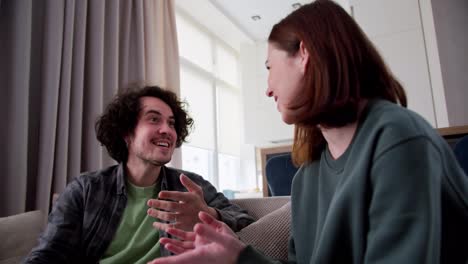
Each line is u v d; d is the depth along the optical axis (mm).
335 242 578
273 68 713
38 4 2201
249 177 5621
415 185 469
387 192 487
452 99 2885
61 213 1224
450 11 2996
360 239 533
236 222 1145
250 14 4781
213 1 4418
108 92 2506
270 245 942
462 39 2932
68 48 2174
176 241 679
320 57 617
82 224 1231
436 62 3004
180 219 937
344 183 587
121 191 1287
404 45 3285
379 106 601
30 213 1520
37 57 2154
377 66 648
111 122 1458
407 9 3326
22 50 1903
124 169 1386
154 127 1365
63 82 2127
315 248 661
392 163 494
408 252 445
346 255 581
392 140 509
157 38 3293
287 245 940
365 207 534
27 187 2006
